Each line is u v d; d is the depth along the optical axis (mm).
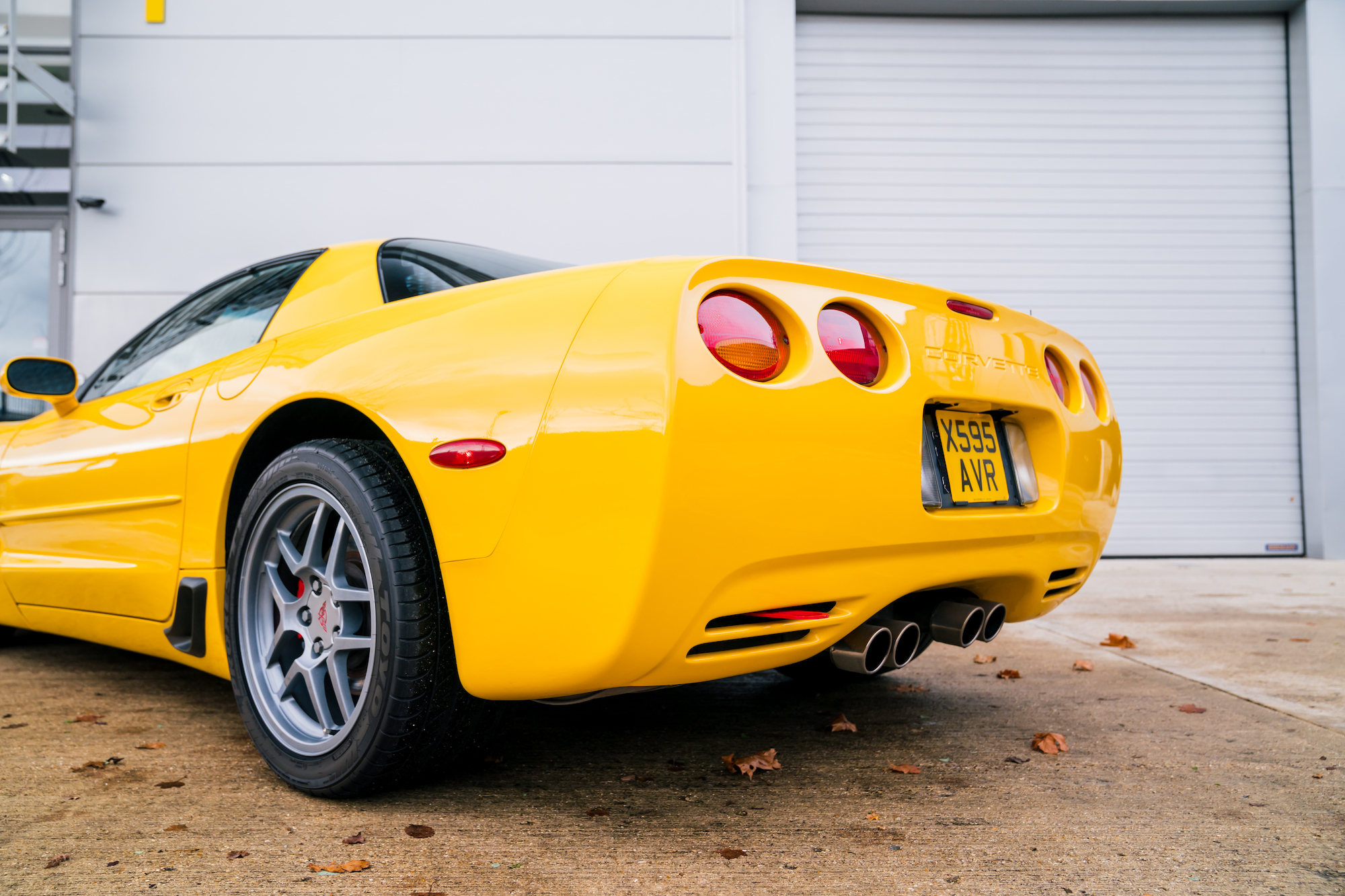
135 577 1902
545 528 1172
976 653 2787
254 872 1177
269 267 2064
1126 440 6363
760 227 5969
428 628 1323
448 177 5551
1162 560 6184
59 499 2193
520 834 1312
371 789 1416
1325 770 1648
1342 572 5297
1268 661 2654
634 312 1188
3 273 5570
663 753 1729
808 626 1303
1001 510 1573
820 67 6449
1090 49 6484
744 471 1148
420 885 1141
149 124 5445
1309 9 6258
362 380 1423
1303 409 6316
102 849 1250
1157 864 1226
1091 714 2045
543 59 5586
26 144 5562
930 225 6434
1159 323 6406
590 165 5594
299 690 1595
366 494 1354
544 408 1197
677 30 5609
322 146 5512
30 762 1647
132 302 5430
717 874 1182
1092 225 6441
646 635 1132
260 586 1588
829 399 1246
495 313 1352
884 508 1300
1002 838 1313
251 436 1616
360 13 5523
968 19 6480
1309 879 1182
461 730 1406
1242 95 6469
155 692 2229
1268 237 6434
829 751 1743
